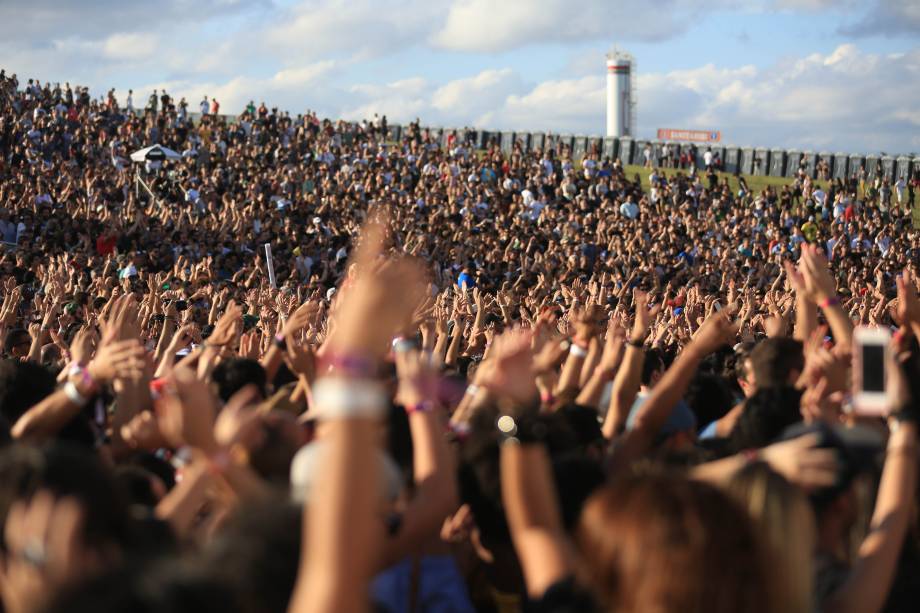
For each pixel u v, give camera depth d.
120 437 6.29
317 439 4.37
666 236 47.94
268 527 3.20
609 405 7.20
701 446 6.29
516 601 4.91
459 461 4.90
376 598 4.35
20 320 17.53
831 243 52.94
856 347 4.26
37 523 3.12
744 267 42.53
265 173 54.72
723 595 2.96
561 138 84.56
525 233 45.75
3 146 54.38
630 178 77.88
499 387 4.85
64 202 39.19
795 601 3.11
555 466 4.56
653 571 2.98
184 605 2.71
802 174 66.69
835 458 4.11
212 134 64.00
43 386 6.64
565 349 7.96
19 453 3.30
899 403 4.15
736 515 3.07
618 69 113.81
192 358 8.27
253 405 7.00
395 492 4.29
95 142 57.00
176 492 4.09
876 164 77.00
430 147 69.19
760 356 6.95
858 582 3.80
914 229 63.72
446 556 4.89
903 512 3.93
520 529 3.57
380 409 2.60
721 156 81.81
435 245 42.94
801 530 3.25
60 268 23.09
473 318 16.44
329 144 65.88
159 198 46.88
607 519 3.12
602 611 3.18
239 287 27.02
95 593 2.73
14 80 62.88
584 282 36.56
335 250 39.88
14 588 3.18
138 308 16.27
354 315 2.62
